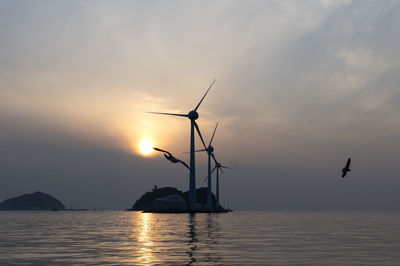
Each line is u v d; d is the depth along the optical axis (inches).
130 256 1641.2
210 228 3902.6
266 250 1870.1
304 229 3875.5
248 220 7062.0
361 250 1895.9
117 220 7204.7
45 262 1497.3
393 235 2984.7
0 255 1712.6
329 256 1659.7
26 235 3006.9
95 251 1835.6
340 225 4960.6
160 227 4126.5
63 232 3385.8
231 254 1708.9
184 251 1817.2
